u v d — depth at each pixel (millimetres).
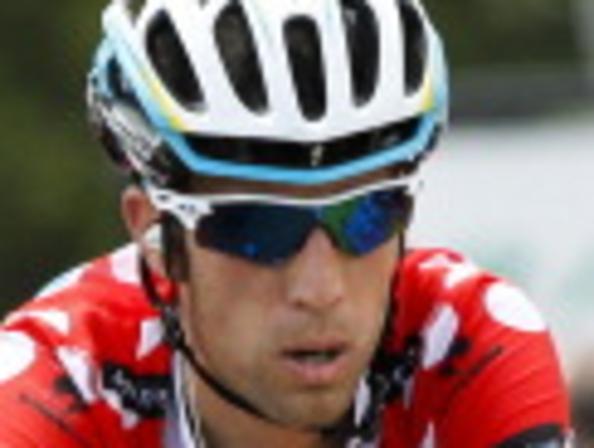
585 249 13250
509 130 14414
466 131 14508
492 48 38844
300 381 4879
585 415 9891
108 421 5355
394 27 4879
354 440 5359
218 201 4855
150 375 5383
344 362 4891
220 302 4938
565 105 15039
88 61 32594
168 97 4867
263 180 4793
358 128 4758
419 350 5438
